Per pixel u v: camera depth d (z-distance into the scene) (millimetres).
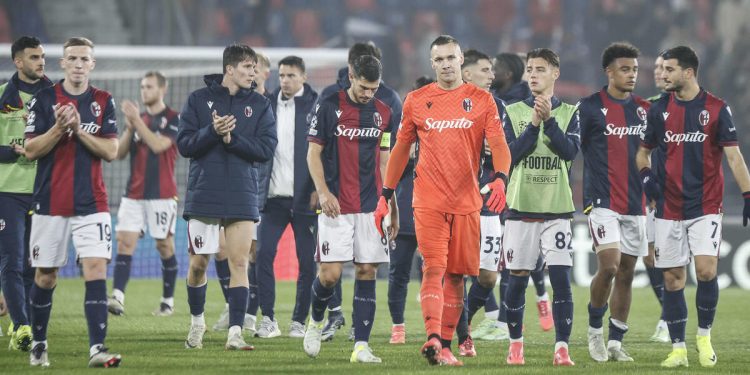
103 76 56656
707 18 91250
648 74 89500
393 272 29656
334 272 25250
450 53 23312
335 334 32312
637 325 36688
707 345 25547
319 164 25312
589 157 26203
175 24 83562
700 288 25594
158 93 40219
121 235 39375
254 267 32719
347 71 30812
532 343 30500
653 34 90938
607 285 25594
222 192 26047
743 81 87875
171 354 25844
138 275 55031
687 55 25422
